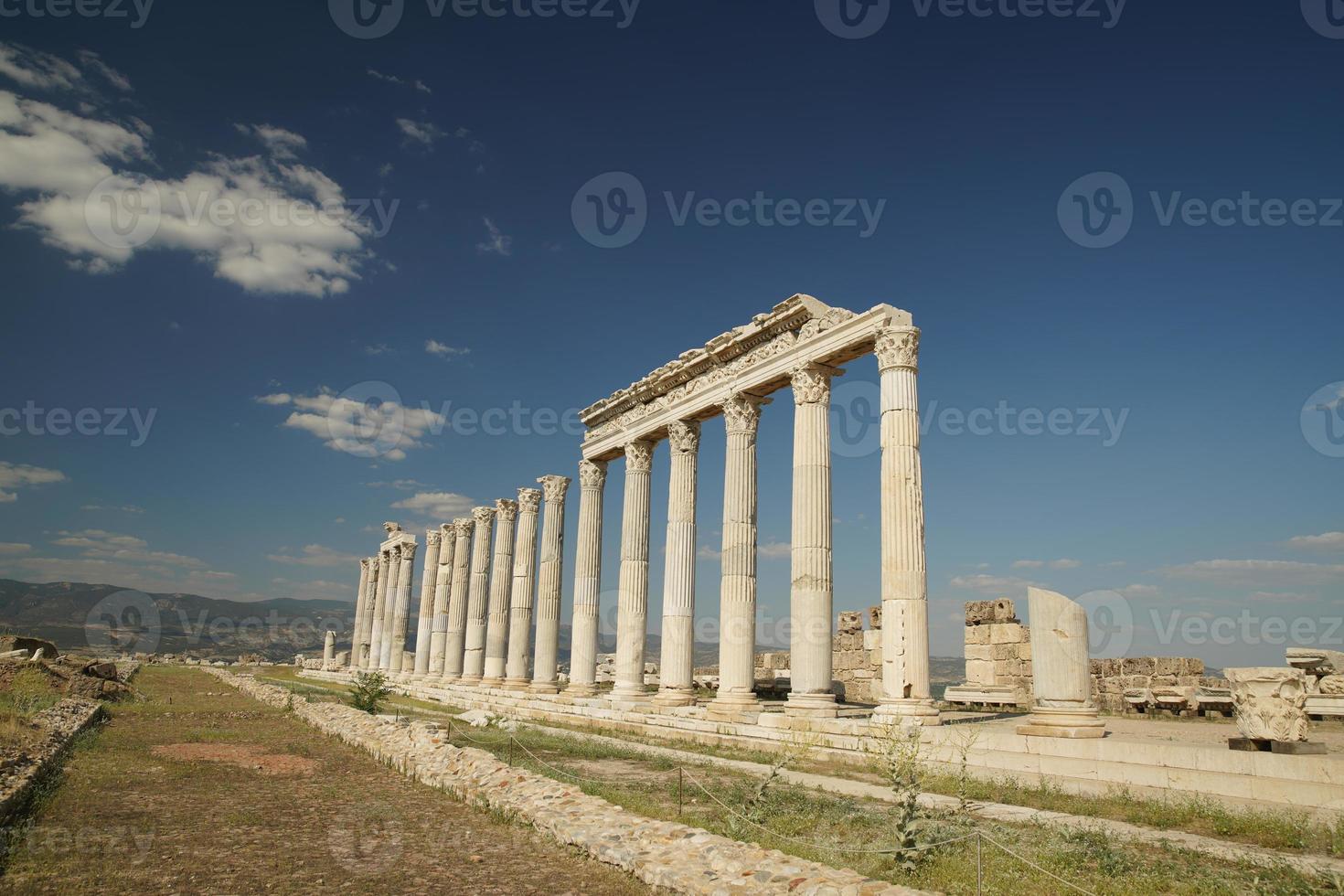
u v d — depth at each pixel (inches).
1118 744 685.3
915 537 937.5
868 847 505.7
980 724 908.6
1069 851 483.8
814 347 1109.7
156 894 426.0
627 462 1529.3
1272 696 641.6
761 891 410.6
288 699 1536.7
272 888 443.5
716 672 1953.7
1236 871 452.8
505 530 2074.3
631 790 719.7
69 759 797.9
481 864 499.5
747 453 1240.2
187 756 882.1
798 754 787.4
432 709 1715.1
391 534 3009.4
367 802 677.9
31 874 442.9
